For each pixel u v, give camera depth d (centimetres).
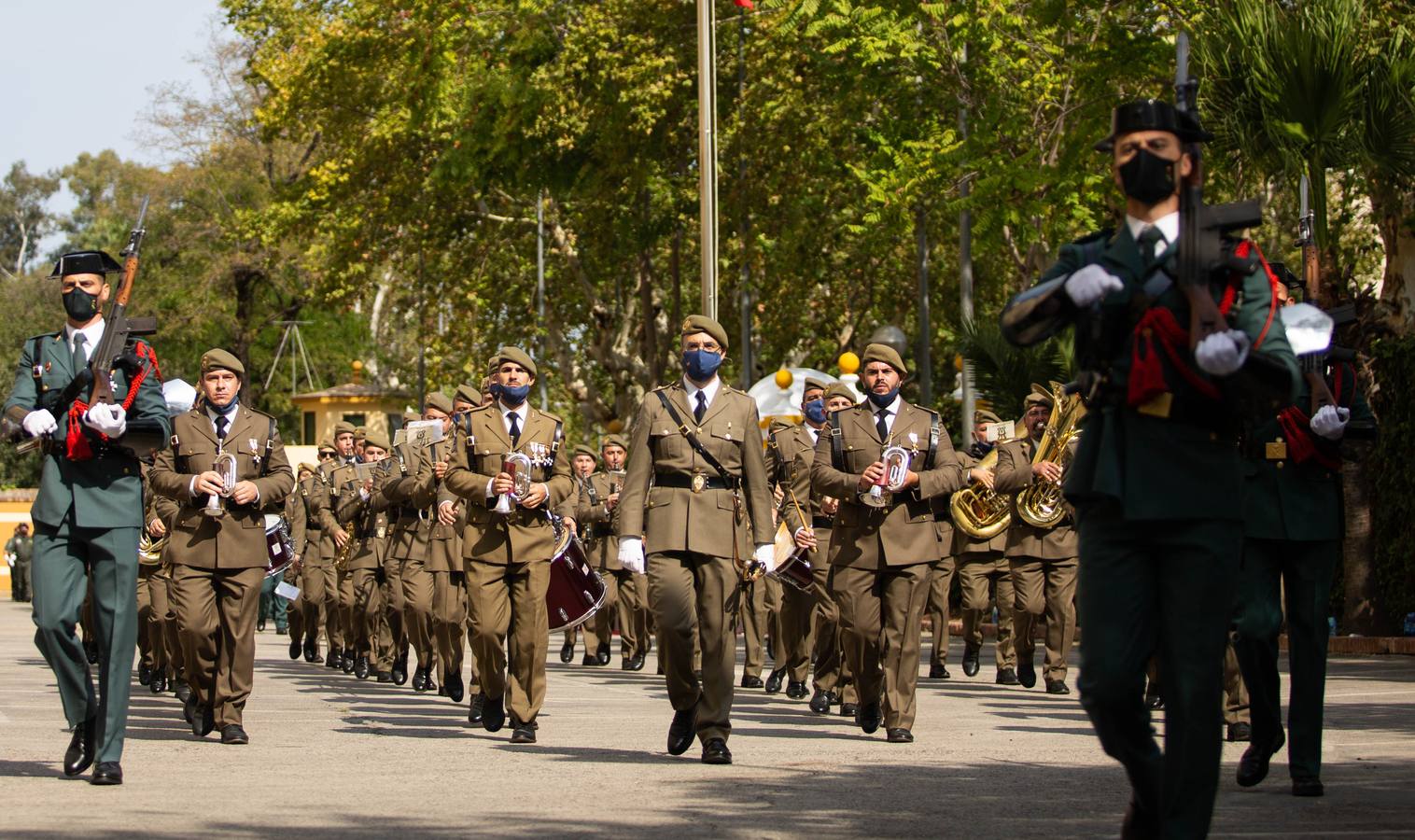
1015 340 1141
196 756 2031
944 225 6638
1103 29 4588
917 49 4531
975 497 2958
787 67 6084
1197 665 1098
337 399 11888
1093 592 1121
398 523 3288
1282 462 1614
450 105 6838
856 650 2180
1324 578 1627
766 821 1467
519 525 2198
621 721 2508
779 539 2614
